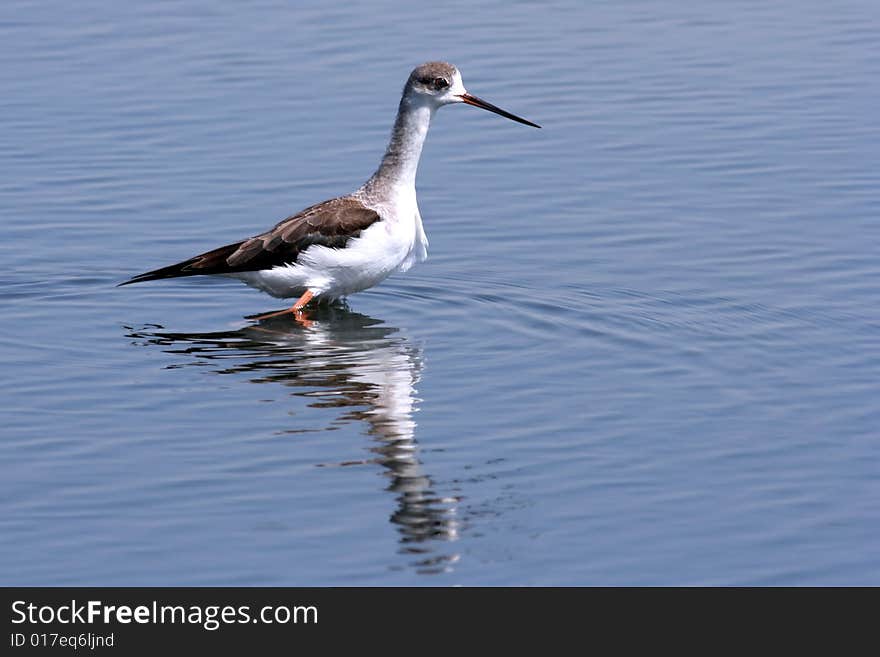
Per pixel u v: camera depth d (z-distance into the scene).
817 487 12.28
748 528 11.61
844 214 19.05
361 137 21.53
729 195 19.78
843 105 22.56
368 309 16.95
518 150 21.50
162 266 18.05
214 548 11.30
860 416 13.64
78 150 21.33
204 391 14.38
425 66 16.73
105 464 12.70
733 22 26.27
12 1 27.12
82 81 23.64
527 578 10.95
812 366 14.88
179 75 23.78
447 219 19.39
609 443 13.15
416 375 14.80
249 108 22.58
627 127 22.06
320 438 13.25
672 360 15.12
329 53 24.56
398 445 13.09
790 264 17.66
